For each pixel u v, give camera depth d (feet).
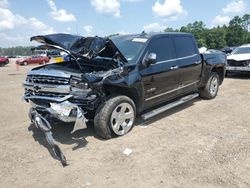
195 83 24.35
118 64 17.98
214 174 13.12
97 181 12.99
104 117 16.90
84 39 17.37
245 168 13.55
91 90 16.39
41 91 16.80
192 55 23.52
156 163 14.35
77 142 17.28
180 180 12.75
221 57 27.58
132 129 19.08
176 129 19.02
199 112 22.88
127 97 17.89
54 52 19.80
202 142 16.72
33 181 13.26
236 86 34.91
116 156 15.26
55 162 14.98
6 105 28.22
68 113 15.92
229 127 19.16
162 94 20.54
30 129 20.20
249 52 44.16
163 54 20.48
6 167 14.66
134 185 12.54
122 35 21.88
